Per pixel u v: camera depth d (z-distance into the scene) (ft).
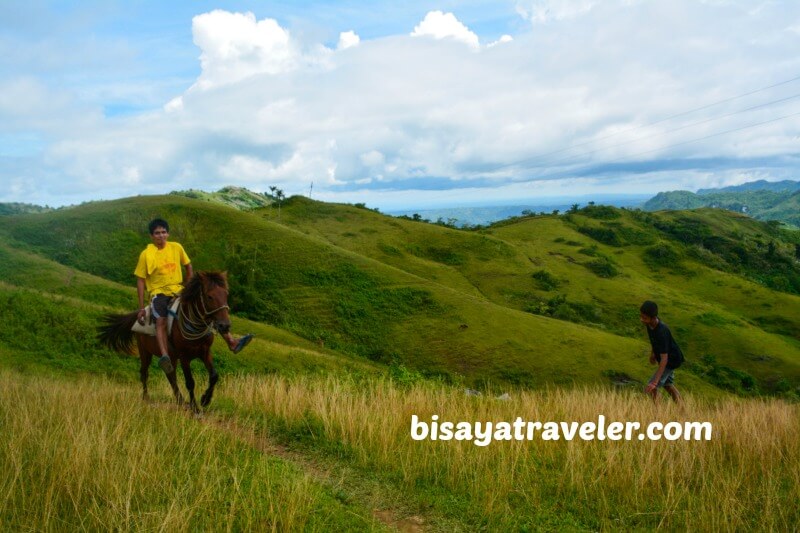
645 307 28.58
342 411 24.97
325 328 224.53
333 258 281.95
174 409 26.23
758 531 15.20
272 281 259.39
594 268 388.57
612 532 15.81
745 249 502.38
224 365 83.97
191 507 14.15
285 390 33.09
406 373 48.14
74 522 13.37
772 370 258.57
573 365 198.18
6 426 19.80
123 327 29.96
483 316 231.30
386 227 412.16
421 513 16.93
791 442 22.40
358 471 19.99
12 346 62.80
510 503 17.60
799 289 447.83
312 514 15.08
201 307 25.12
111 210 300.61
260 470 17.72
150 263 26.99
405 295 250.57
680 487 18.26
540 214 611.06
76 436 17.76
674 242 492.95
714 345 282.36
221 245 286.87
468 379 191.01
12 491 14.10
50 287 153.69
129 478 15.26
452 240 395.55
